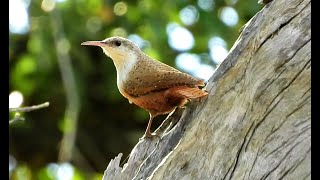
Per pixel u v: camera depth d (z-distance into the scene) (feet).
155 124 63.05
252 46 31.07
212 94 31.35
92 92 64.34
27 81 63.82
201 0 62.08
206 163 30.50
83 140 65.51
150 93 33.04
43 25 61.46
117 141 65.82
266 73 30.22
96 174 64.95
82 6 62.23
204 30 61.31
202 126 31.01
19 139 65.62
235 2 60.80
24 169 66.80
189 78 32.19
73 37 61.57
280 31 30.71
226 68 31.45
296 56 29.96
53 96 64.49
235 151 30.04
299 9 30.76
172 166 30.89
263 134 29.50
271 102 29.68
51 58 61.57
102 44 36.42
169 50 61.16
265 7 31.71
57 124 65.41
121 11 62.80
